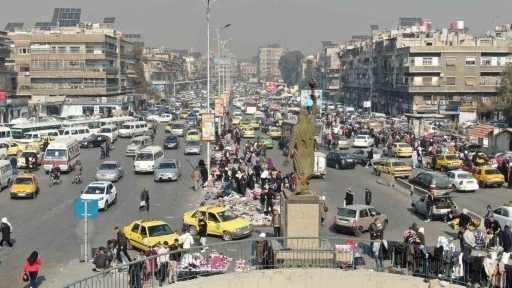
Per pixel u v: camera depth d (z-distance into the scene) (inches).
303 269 864.9
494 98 3754.9
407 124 3398.1
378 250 890.1
